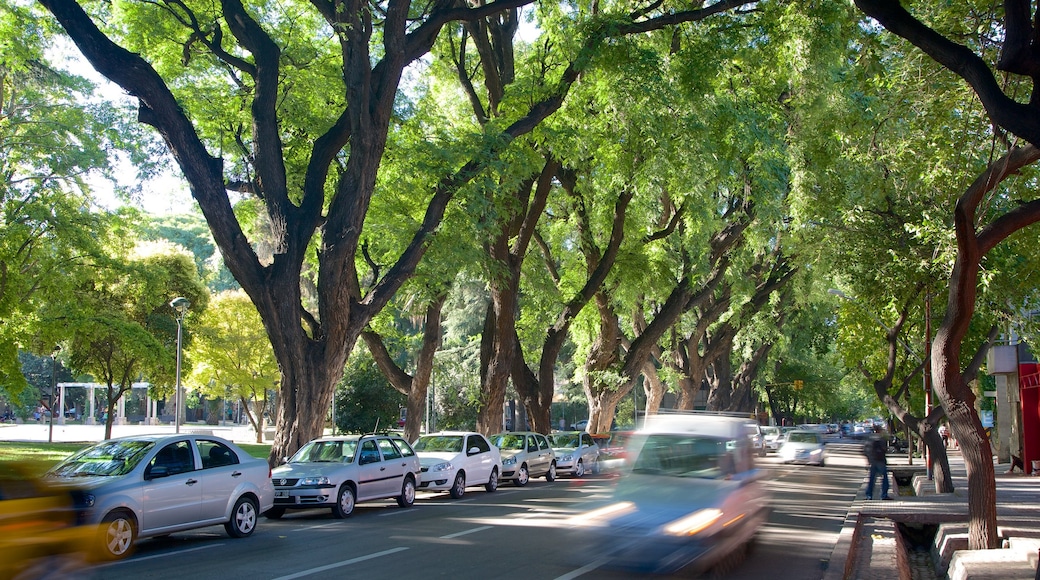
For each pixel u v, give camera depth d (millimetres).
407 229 25859
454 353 53219
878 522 16469
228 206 19594
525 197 29766
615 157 27156
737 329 45656
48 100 29031
